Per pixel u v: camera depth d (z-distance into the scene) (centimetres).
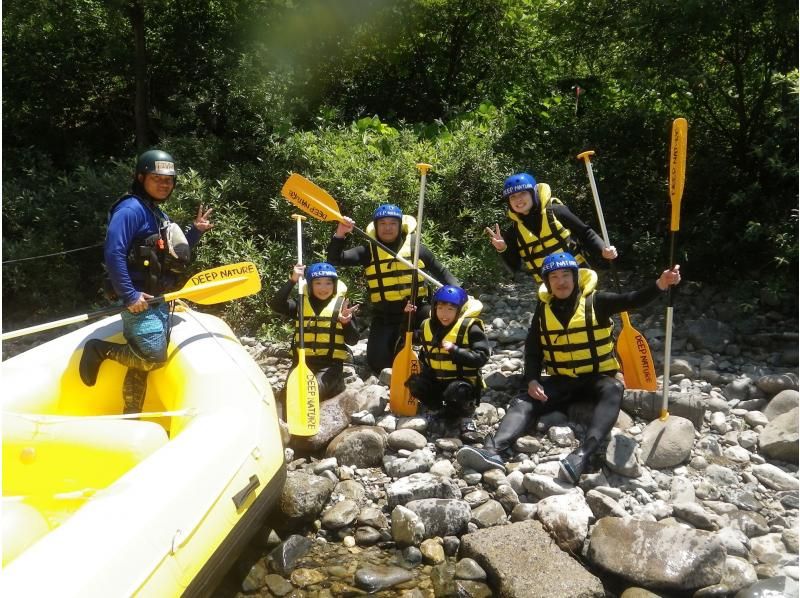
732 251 650
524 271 755
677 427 419
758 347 559
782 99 624
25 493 333
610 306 419
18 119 941
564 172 747
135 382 410
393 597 329
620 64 757
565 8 750
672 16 655
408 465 412
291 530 375
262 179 748
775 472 399
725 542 346
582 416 436
